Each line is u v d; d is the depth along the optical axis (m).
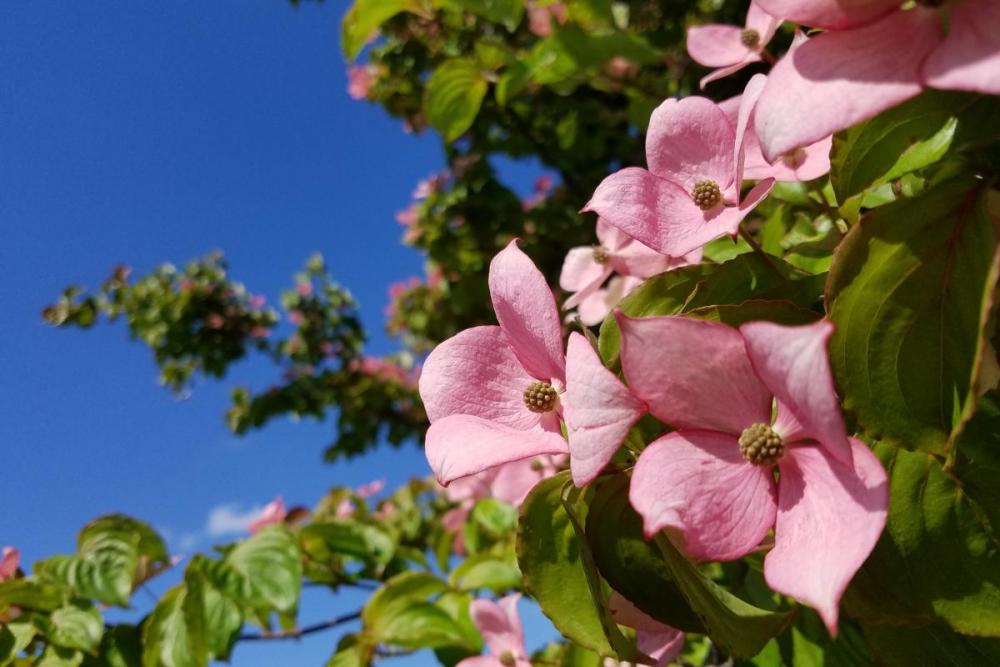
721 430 0.19
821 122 0.15
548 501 0.22
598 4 0.65
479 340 0.24
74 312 1.88
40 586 0.53
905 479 0.19
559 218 1.11
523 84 0.67
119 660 0.52
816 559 0.16
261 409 1.85
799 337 0.16
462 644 0.52
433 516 1.00
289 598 0.53
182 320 1.89
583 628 0.22
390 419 1.85
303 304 1.92
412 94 1.22
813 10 0.16
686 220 0.23
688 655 0.41
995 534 0.18
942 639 0.20
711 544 0.18
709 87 0.56
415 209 1.33
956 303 0.17
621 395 0.18
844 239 0.18
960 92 0.18
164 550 0.59
